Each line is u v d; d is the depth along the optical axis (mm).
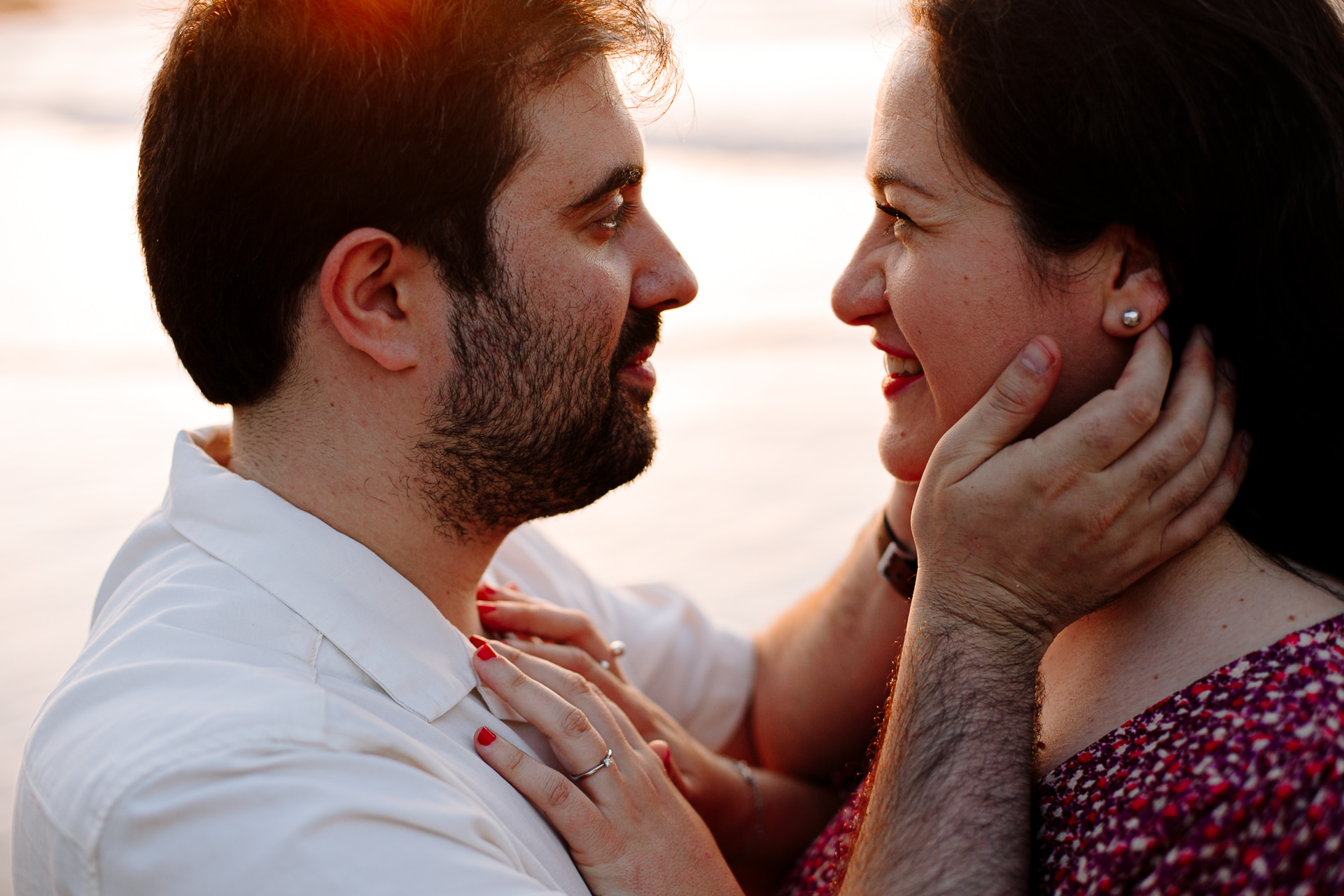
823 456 5035
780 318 6949
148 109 1405
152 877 1074
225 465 1572
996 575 1234
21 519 4156
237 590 1296
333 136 1284
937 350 1293
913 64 1271
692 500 4672
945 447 1268
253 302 1339
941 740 1189
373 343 1331
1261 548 1194
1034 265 1214
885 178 1291
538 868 1254
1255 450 1202
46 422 5137
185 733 1107
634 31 1422
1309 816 958
